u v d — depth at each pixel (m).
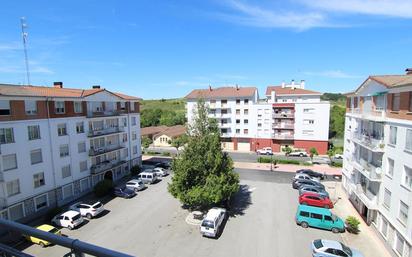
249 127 67.44
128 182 38.62
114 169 43.12
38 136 30.19
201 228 24.58
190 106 71.12
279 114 63.88
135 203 33.56
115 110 43.06
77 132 35.59
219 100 68.62
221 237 24.84
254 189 38.19
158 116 114.31
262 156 61.28
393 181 21.53
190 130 30.59
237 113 67.94
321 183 39.56
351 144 33.34
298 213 27.06
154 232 26.00
